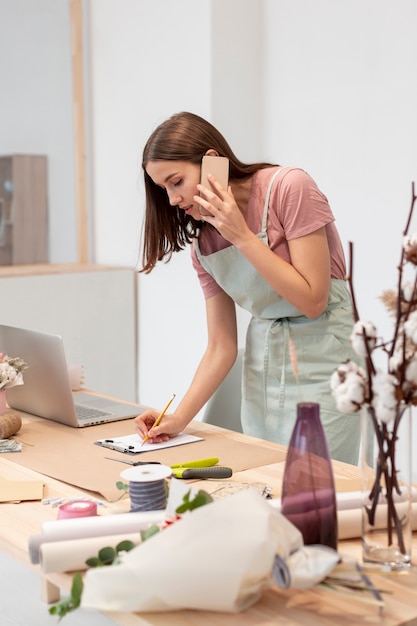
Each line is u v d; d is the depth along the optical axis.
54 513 1.60
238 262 2.20
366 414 1.28
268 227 2.16
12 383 2.30
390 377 1.23
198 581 1.14
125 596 1.14
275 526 1.18
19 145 4.36
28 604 2.39
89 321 4.38
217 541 1.15
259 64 4.17
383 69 3.64
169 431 2.10
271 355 2.28
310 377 2.24
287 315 2.25
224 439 2.11
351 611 1.18
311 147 3.97
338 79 3.82
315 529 1.28
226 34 4.02
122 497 1.67
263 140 4.20
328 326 2.23
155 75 4.27
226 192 2.00
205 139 2.07
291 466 1.30
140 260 4.47
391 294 1.30
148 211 2.21
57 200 4.55
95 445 2.07
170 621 1.16
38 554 1.32
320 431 1.30
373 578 1.28
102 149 4.60
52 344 2.22
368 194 3.76
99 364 4.44
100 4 4.50
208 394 2.21
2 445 2.06
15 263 4.42
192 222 2.23
